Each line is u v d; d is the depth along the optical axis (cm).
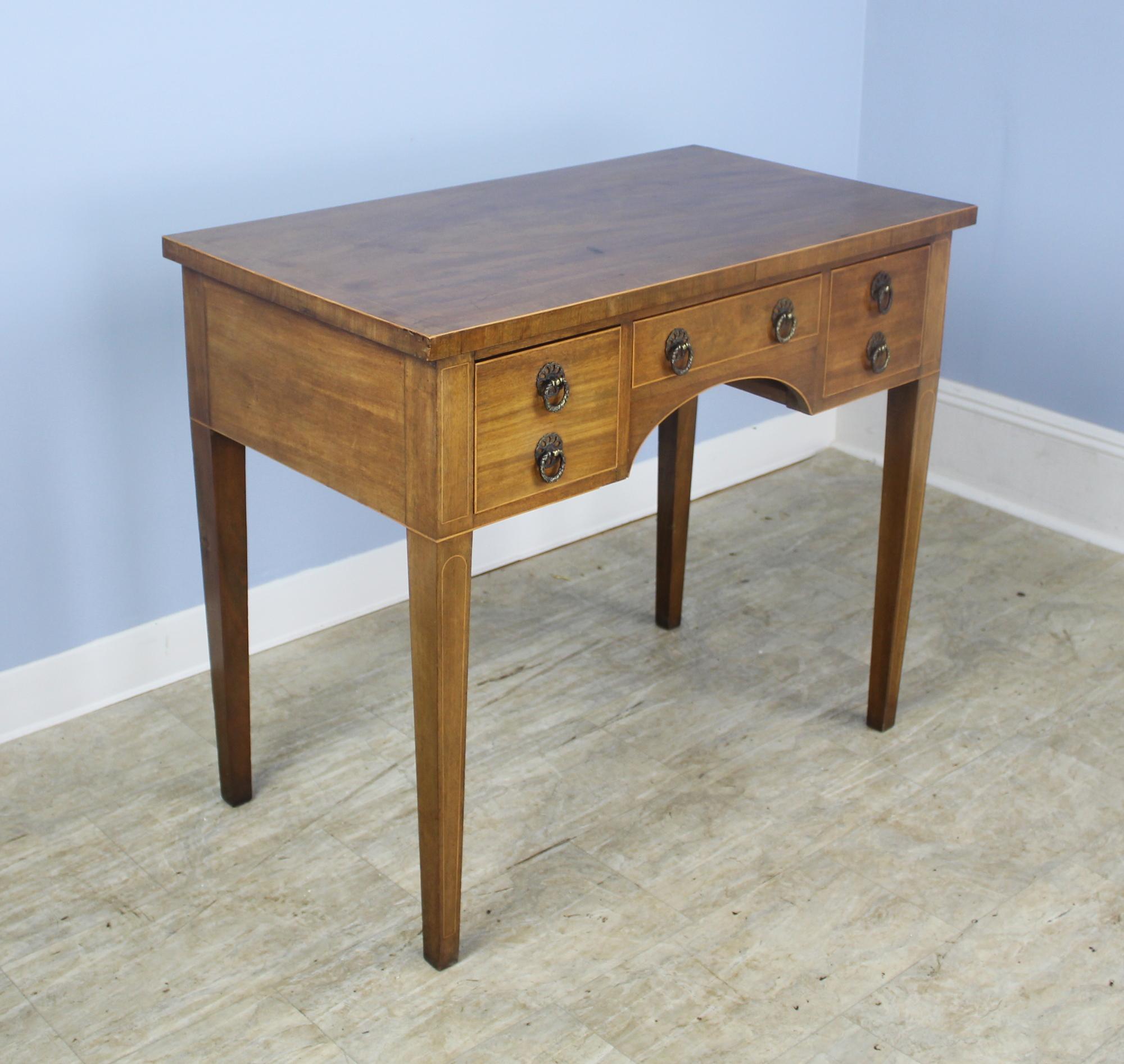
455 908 173
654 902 187
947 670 243
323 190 235
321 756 218
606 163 224
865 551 287
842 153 319
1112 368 285
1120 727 227
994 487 310
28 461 214
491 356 148
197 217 221
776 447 327
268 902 187
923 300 200
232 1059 161
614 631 255
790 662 246
